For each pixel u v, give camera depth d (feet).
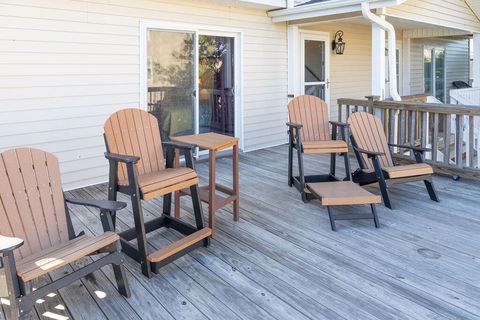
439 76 39.37
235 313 7.58
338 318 7.39
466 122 21.90
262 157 21.40
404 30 32.71
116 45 16.52
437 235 11.01
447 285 8.46
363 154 14.28
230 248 10.34
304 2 23.39
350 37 28.63
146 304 7.93
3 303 8.17
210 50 20.45
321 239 10.85
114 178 9.42
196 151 20.49
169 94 18.81
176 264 9.52
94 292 8.37
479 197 14.19
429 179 13.67
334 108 28.07
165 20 18.03
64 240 8.49
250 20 21.85
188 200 14.20
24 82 14.30
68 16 15.08
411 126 17.88
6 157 7.97
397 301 7.90
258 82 22.81
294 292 8.27
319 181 15.34
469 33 30.01
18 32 13.99
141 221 8.83
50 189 8.50
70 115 15.55
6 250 6.20
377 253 9.98
